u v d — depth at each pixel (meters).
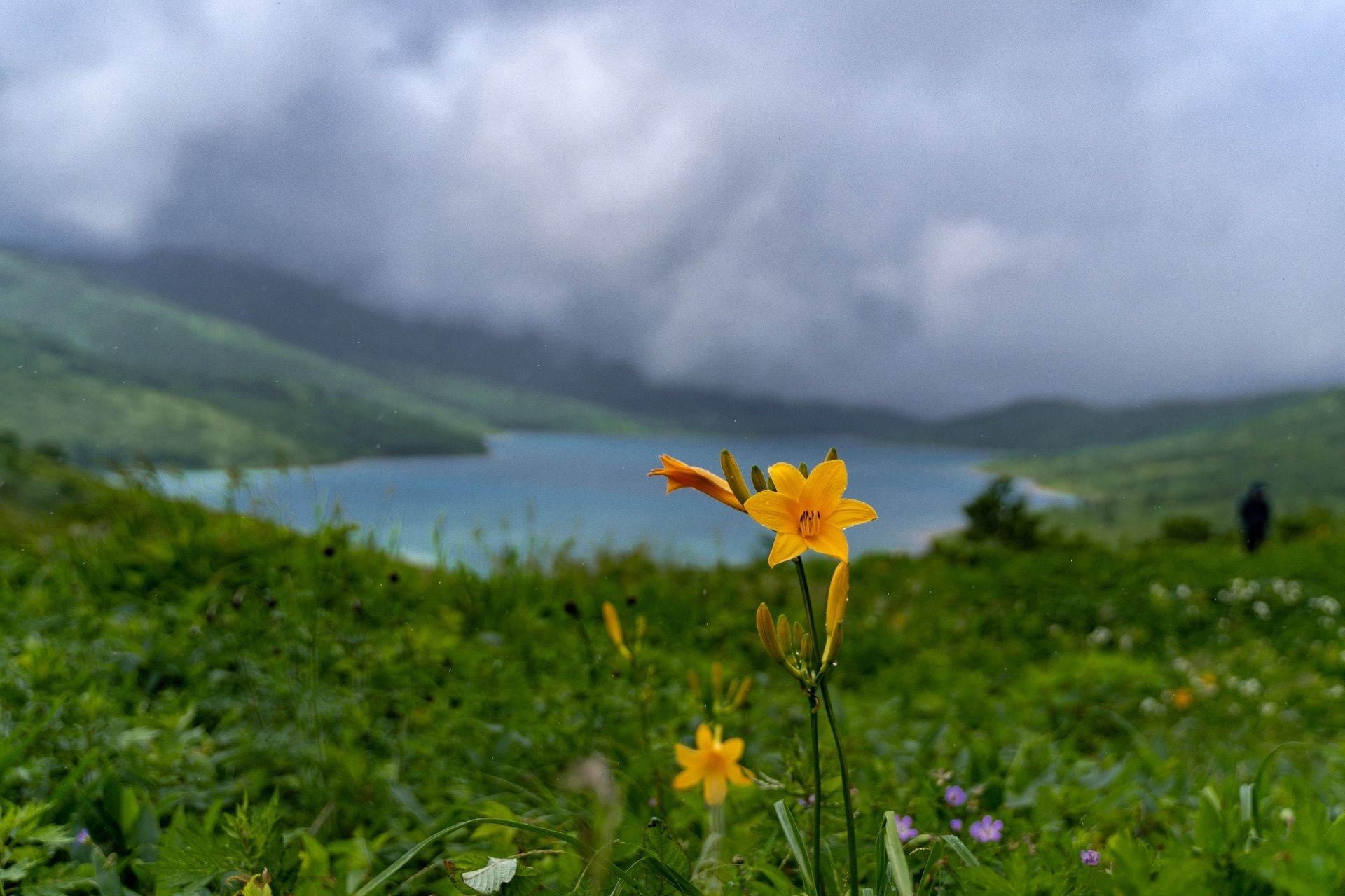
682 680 3.88
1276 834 1.45
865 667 6.04
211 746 2.46
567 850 1.53
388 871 1.32
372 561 4.38
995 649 6.81
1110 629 8.28
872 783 2.47
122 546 4.62
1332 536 16.92
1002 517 14.16
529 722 2.87
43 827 1.75
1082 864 1.44
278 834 1.67
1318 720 4.86
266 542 4.19
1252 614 9.03
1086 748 3.97
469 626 4.68
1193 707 4.82
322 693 2.79
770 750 2.90
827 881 1.54
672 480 1.28
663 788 2.34
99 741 2.20
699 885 1.54
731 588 7.54
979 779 2.56
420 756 2.64
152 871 1.55
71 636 3.28
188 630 3.30
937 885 1.67
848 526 1.17
